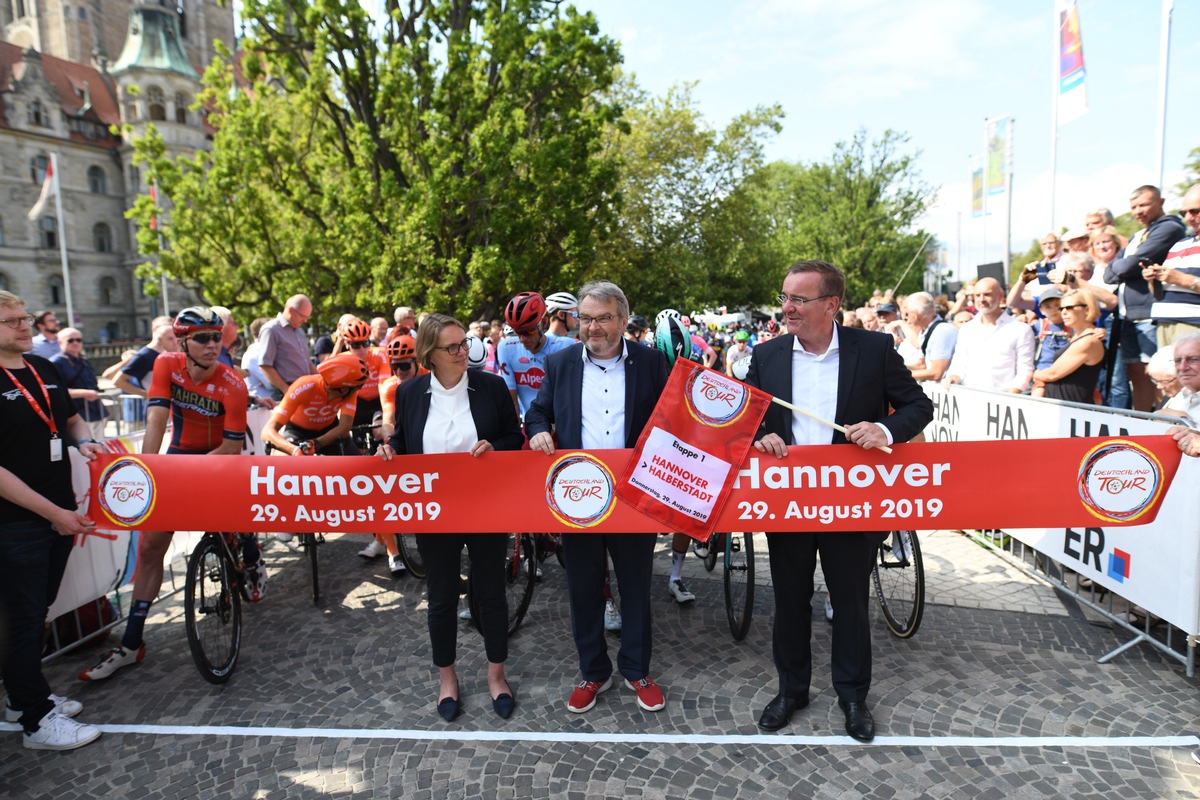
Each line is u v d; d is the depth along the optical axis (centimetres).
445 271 1680
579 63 1805
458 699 309
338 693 328
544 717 302
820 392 278
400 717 306
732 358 1243
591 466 296
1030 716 290
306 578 481
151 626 414
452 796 253
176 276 1759
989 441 279
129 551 423
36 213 2705
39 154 5400
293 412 429
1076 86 1053
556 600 442
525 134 1822
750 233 2970
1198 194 434
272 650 375
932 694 309
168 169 1720
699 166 2775
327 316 1759
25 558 284
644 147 2581
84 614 386
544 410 314
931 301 650
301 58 1809
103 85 6038
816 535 287
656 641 374
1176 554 306
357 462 309
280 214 1792
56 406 304
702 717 298
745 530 287
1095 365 463
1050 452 277
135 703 323
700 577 470
